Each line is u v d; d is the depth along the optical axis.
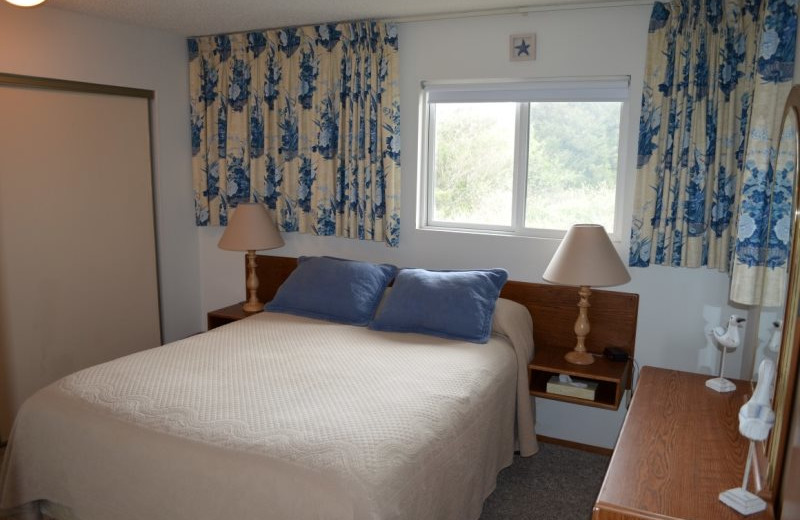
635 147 3.15
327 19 3.64
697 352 3.15
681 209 3.02
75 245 3.75
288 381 2.47
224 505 1.84
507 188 3.58
